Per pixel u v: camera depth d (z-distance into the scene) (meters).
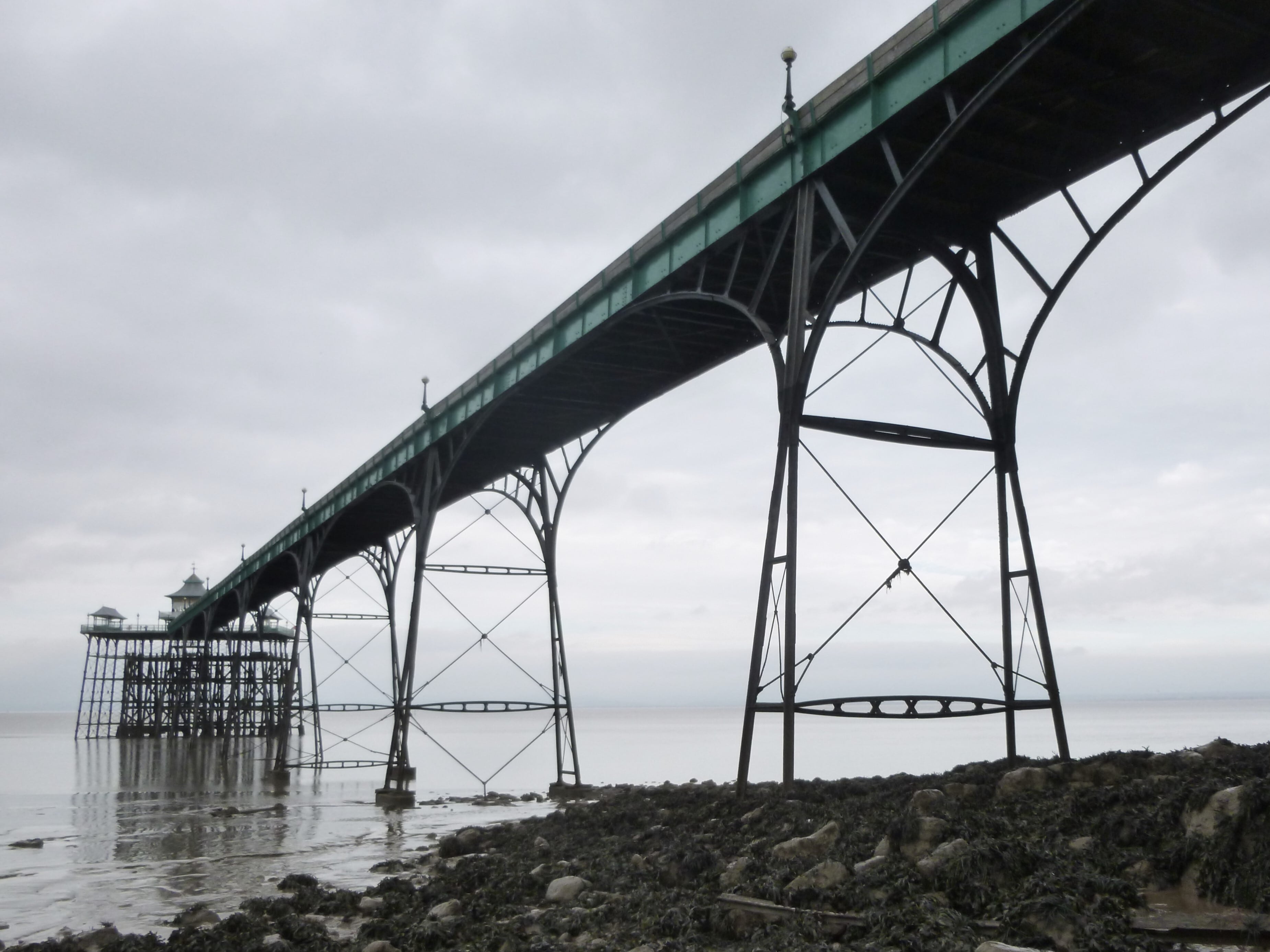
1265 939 10.52
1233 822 12.19
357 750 104.06
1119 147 19.75
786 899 13.42
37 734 194.50
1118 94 18.70
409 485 45.38
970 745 84.00
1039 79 18.08
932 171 20.95
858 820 16.48
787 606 19.62
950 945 10.93
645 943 13.23
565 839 22.91
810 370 20.50
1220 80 18.08
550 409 36.94
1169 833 12.99
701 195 25.30
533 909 16.41
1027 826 14.42
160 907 20.19
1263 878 11.45
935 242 22.12
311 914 18.39
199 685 100.38
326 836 31.80
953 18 18.03
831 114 21.00
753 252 25.47
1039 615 20.78
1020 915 11.45
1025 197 21.72
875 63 19.80
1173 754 17.00
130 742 111.75
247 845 29.77
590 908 15.80
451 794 50.22
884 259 24.95
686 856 16.48
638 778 60.25
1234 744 18.19
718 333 30.05
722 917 13.55
